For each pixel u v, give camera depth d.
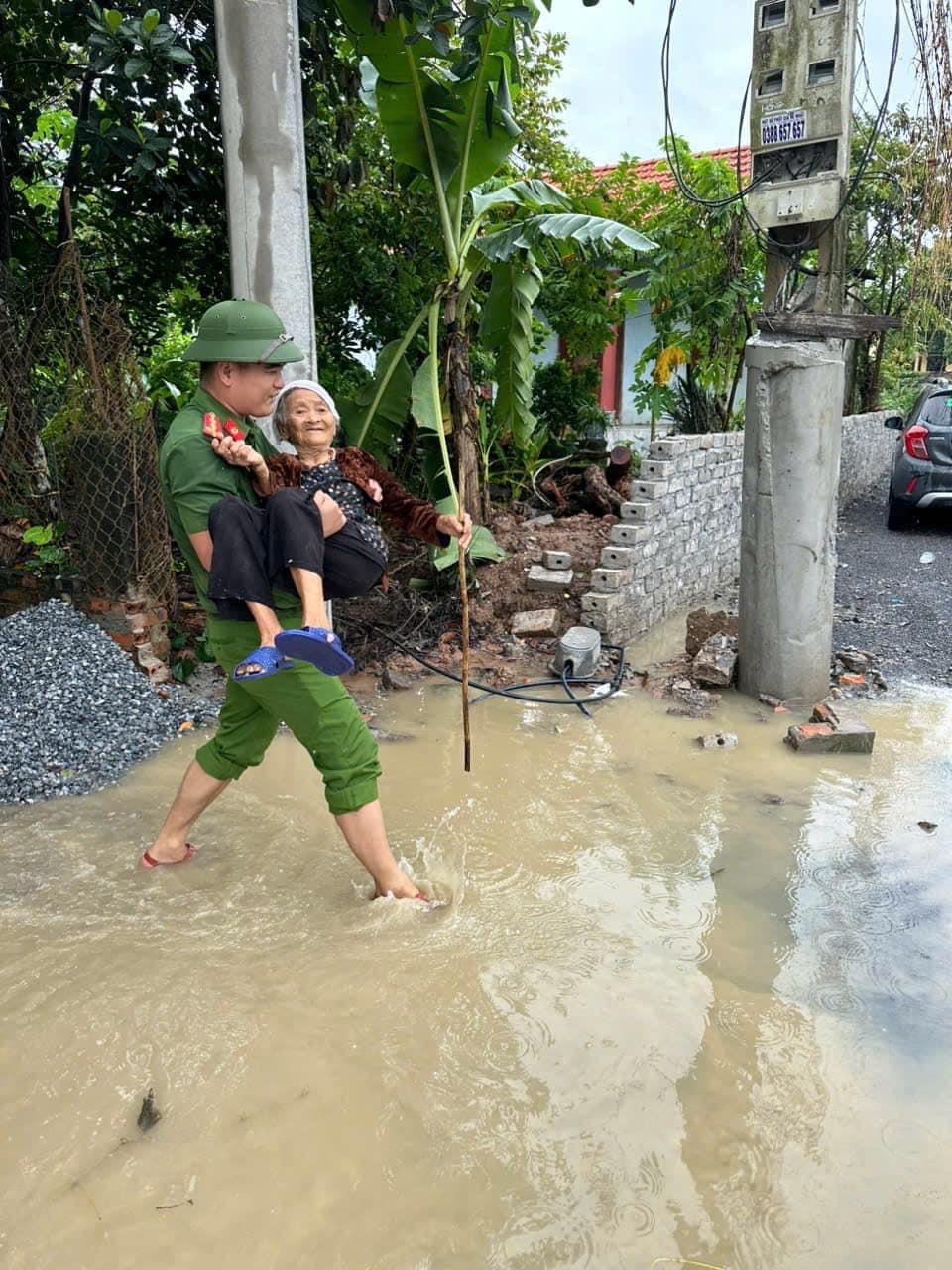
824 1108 2.49
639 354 16.06
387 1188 2.20
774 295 5.64
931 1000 2.96
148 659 5.43
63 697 4.89
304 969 3.01
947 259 6.56
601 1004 2.88
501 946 3.17
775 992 2.98
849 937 3.29
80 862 3.65
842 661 6.32
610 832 4.01
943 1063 2.68
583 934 3.26
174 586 5.82
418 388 6.02
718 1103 2.49
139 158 6.08
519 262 7.00
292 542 2.80
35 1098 2.45
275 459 3.17
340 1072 2.57
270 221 4.98
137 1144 2.31
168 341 10.09
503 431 8.81
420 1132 2.37
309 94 7.34
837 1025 2.83
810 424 5.18
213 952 3.09
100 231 7.68
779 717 5.39
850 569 9.24
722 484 8.16
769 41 5.30
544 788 4.43
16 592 5.75
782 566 5.39
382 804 4.22
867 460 14.39
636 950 3.18
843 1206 2.19
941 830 4.07
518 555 7.12
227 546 2.83
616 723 5.27
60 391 5.59
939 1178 2.28
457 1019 2.79
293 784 4.40
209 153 6.90
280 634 2.60
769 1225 2.13
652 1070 2.61
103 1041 2.66
